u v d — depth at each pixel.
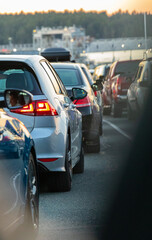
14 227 6.76
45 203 10.51
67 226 8.72
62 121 11.27
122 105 34.91
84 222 8.95
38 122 10.87
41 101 10.90
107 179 12.99
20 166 6.97
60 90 12.43
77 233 8.27
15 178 6.77
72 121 12.52
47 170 11.02
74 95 14.05
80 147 13.91
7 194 6.57
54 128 10.97
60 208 10.04
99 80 25.08
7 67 10.98
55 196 11.16
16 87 10.81
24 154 7.23
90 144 18.06
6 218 6.53
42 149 10.87
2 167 6.53
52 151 10.95
